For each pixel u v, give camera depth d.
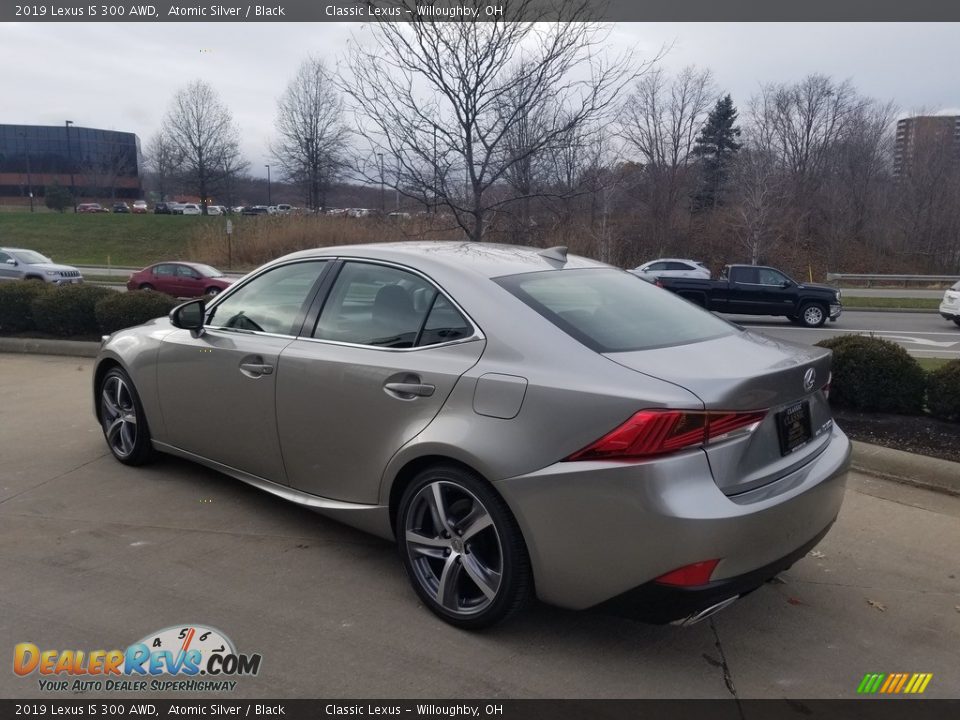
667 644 3.22
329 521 4.39
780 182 45.91
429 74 8.16
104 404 5.32
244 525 4.30
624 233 44.84
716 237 48.22
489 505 3.06
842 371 6.41
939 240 51.09
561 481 2.86
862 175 52.97
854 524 4.54
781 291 21.34
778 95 52.84
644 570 2.75
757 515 2.79
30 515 4.39
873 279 37.34
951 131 54.75
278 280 4.29
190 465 5.26
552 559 2.92
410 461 3.36
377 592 3.59
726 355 3.20
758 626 3.41
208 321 4.58
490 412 3.08
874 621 3.48
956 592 3.76
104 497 4.68
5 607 3.37
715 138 63.75
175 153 66.19
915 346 16.69
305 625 3.29
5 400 7.12
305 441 3.88
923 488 5.13
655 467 2.71
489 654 3.11
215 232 47.97
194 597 3.50
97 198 98.44
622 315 3.48
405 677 2.95
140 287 25.95
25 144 94.25
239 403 4.21
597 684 2.94
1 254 26.72
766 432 2.99
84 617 3.31
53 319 10.13
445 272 3.56
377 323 3.68
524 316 3.25
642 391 2.79
